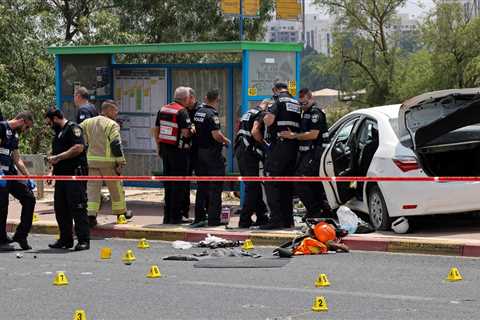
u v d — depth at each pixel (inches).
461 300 561.3
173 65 1098.1
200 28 2497.5
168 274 671.1
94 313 542.3
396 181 788.6
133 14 2466.8
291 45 1005.2
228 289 607.5
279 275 658.8
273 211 866.8
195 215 901.8
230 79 1070.4
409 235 797.2
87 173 824.3
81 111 940.6
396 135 806.5
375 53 3437.5
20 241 814.5
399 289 599.2
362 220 864.9
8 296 598.2
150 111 1115.3
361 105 3472.0
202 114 890.7
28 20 1888.5
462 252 742.5
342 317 518.6
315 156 871.1
